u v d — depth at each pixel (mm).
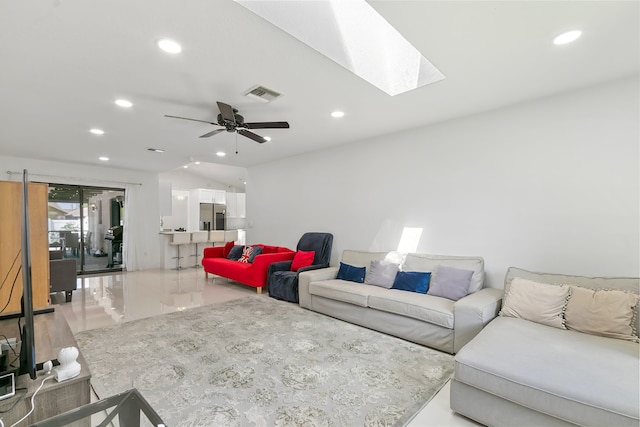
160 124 3773
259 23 1870
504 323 2344
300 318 3730
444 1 1675
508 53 2211
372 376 2357
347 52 2414
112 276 6641
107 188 7160
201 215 10023
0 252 3328
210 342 2996
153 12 1767
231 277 5512
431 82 2670
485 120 3385
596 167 2748
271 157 5797
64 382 1387
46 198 3598
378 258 4113
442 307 2826
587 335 2115
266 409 1956
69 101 3051
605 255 2709
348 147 4762
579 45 2109
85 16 1791
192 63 2342
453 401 1883
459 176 3582
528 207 3107
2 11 1727
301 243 5227
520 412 1656
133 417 1351
